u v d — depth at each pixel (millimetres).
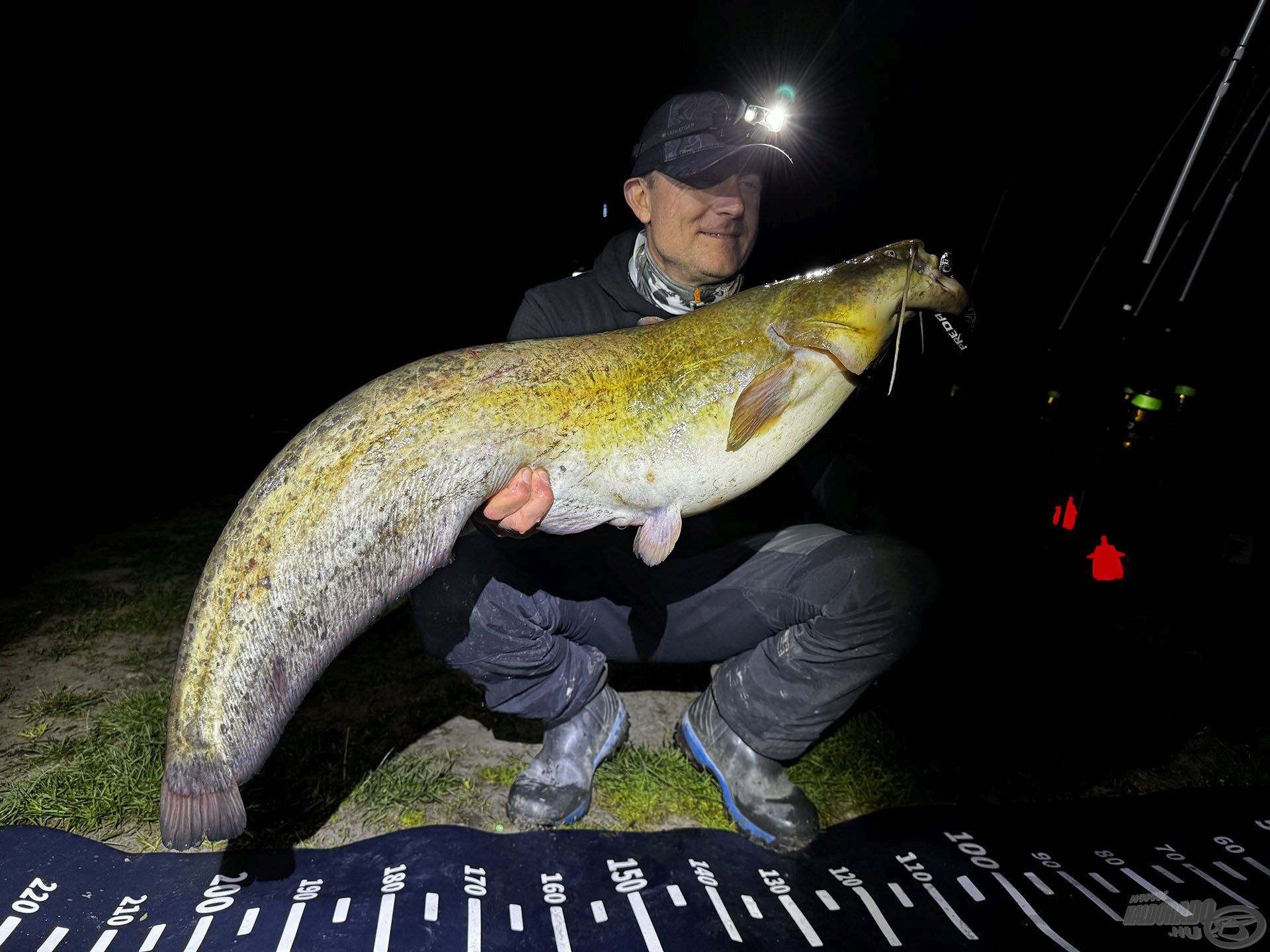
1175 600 3980
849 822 2496
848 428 2650
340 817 2373
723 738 2477
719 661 2621
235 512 1667
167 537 4918
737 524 2584
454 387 1781
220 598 1615
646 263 2543
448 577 2186
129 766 2459
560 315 2586
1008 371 4062
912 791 2652
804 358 1968
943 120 6457
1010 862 2314
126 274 9422
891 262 2014
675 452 1936
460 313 12648
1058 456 3945
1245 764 2877
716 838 2381
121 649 3338
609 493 1943
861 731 2973
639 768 2676
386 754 2689
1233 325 4320
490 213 12422
